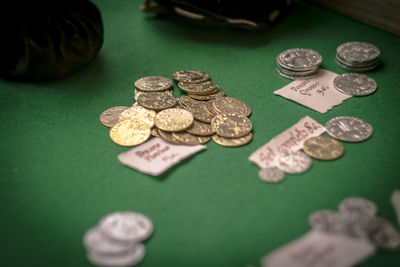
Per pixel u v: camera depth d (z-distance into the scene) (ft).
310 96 1.68
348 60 1.76
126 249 1.34
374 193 1.43
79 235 1.38
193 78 1.73
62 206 1.43
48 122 1.63
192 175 1.49
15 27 1.69
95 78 1.78
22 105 1.68
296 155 1.51
